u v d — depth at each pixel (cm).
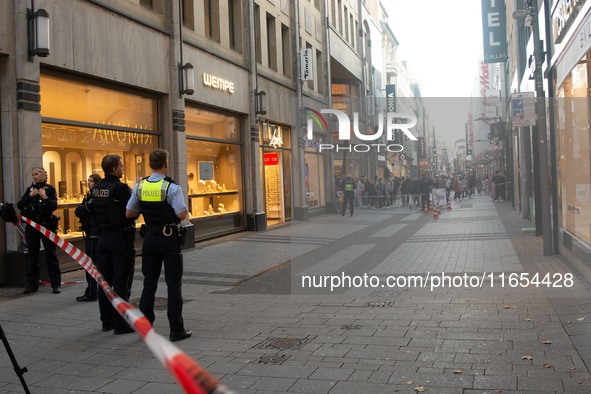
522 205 1282
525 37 1373
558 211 830
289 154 1897
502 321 482
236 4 1560
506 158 2012
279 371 380
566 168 793
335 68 2503
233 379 367
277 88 1783
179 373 77
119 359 425
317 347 435
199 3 1320
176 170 1183
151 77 1112
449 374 358
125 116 1070
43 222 713
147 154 1140
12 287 762
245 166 1584
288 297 650
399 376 359
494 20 2005
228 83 1433
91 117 973
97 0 950
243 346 447
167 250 475
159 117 1174
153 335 93
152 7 1150
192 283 789
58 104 892
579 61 672
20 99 776
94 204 523
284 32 1917
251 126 1578
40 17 775
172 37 1180
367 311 550
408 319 509
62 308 622
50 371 398
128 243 519
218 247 1230
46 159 869
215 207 1425
